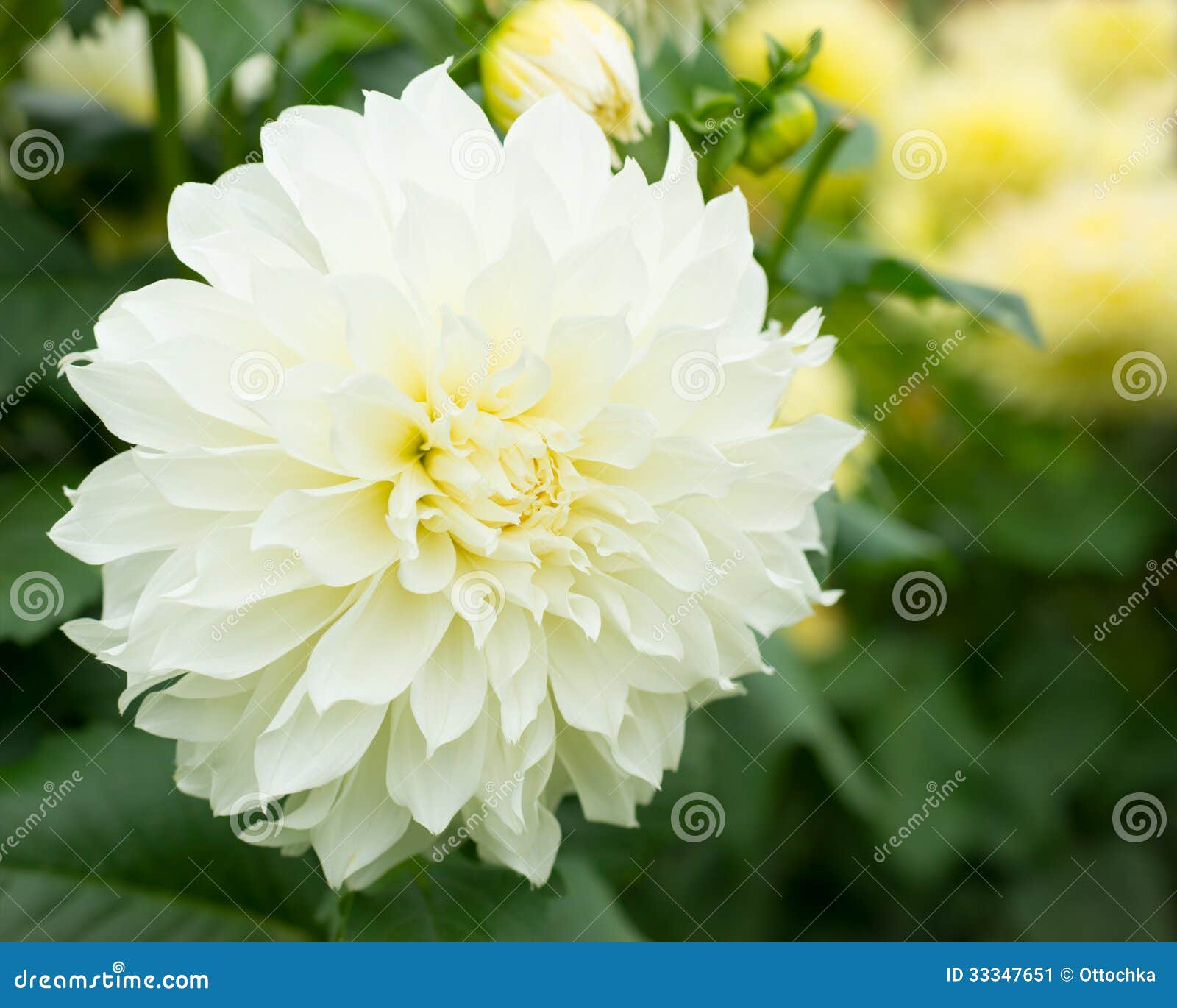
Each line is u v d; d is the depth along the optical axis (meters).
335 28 0.83
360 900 0.77
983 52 0.99
